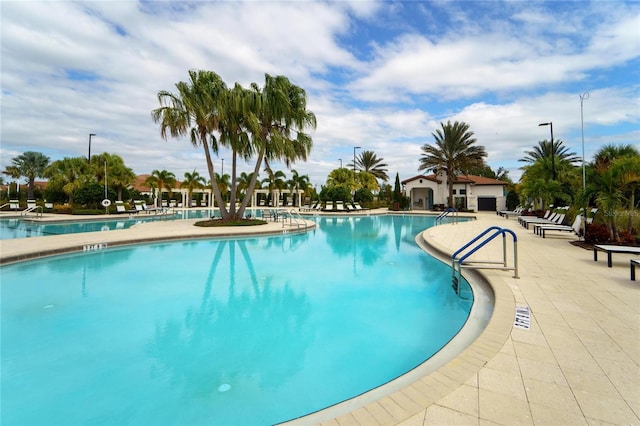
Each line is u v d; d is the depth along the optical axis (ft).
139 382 8.94
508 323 10.85
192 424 7.33
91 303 15.74
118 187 94.94
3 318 13.75
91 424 7.30
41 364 9.87
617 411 6.23
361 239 39.37
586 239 29.12
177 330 12.66
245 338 11.97
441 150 97.50
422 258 27.35
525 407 6.40
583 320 11.10
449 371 7.82
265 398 8.26
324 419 7.18
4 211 81.10
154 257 27.35
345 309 15.10
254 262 25.66
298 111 51.26
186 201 131.54
